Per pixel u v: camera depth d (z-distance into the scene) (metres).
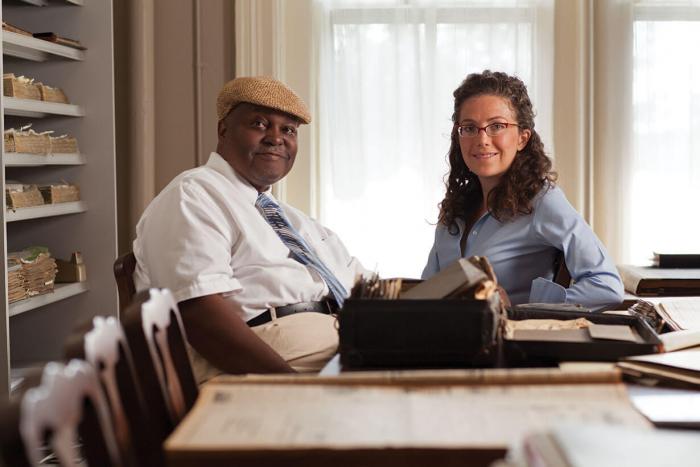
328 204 4.50
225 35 4.47
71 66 3.69
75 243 3.72
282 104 2.39
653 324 1.86
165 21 4.46
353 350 1.35
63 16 3.69
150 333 1.15
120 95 4.45
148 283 2.24
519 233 2.46
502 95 2.47
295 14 4.43
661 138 4.48
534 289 2.33
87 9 3.68
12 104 3.16
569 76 4.43
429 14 4.42
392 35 4.44
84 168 3.71
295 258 2.40
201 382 2.13
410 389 1.00
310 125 4.43
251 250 2.28
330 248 2.71
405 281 2.26
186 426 0.88
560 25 4.42
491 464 0.80
